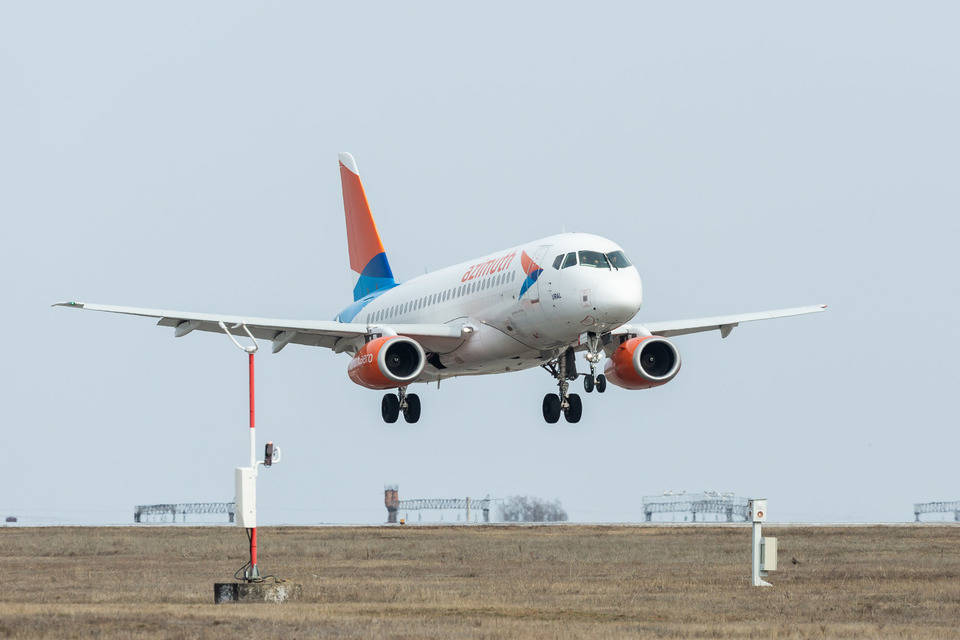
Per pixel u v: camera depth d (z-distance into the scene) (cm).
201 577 11206
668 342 15125
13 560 13475
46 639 6938
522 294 14688
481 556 13288
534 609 8519
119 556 14012
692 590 9869
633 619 8012
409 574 11412
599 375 14525
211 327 15938
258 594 9044
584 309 13962
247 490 9362
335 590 9788
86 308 14825
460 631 7231
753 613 8362
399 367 15550
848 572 11212
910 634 7300
